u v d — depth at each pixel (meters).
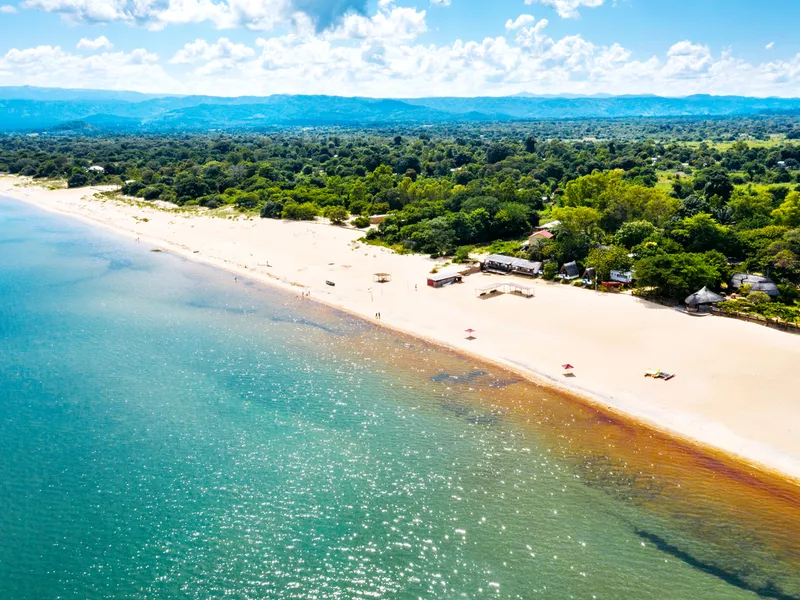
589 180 148.25
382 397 68.75
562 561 43.91
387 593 41.31
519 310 93.19
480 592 41.25
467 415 64.44
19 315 96.25
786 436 57.25
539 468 54.91
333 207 166.88
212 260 132.00
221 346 84.06
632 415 62.88
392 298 102.38
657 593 40.94
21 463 55.97
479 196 153.62
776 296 94.00
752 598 40.31
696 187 176.38
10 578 42.78
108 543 46.12
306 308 99.88
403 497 51.28
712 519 47.84
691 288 91.56
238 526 47.88
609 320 86.69
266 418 64.25
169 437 60.56
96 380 73.19
